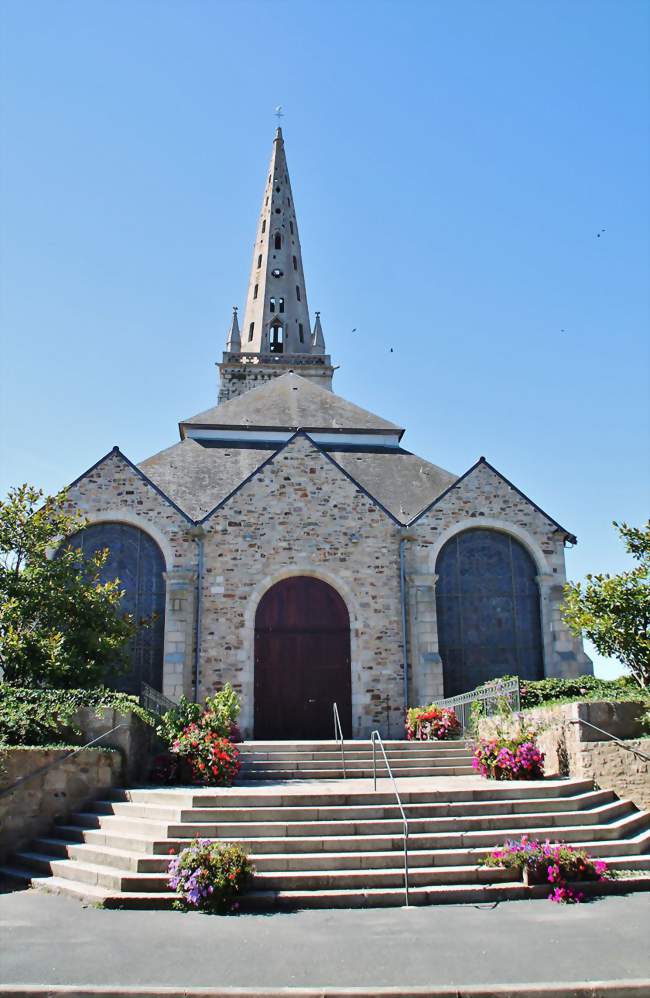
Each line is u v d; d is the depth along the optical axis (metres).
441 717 18.58
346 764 15.63
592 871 10.42
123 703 14.85
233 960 8.02
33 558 17.09
